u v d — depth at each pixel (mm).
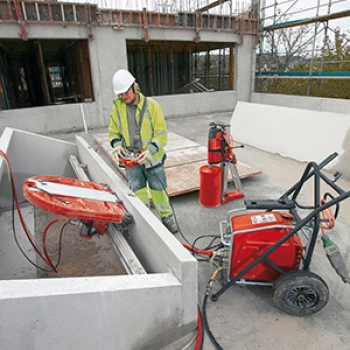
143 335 1554
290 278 1779
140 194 2793
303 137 4887
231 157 3328
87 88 8594
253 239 1929
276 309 1978
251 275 2029
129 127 2445
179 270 1506
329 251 1818
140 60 12266
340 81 10211
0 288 1215
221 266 2246
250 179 4234
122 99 2312
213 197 3363
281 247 1878
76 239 2881
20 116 7539
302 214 3230
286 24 9398
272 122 5516
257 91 11516
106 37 8133
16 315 1188
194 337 1746
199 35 9430
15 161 3389
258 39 10594
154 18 8523
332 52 10367
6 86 10172
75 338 1355
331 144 4426
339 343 1725
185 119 9445
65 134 7965
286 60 11656
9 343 1223
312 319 1893
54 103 11094
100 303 1336
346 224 2959
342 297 2059
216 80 14805
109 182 2584
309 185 3975
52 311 1247
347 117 4340
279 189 3881
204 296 2080
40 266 2541
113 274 2402
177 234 2918
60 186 2074
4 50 10102
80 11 7570
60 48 11070
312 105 9023
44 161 3613
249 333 1806
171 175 3986
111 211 2027
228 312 1964
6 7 6828
